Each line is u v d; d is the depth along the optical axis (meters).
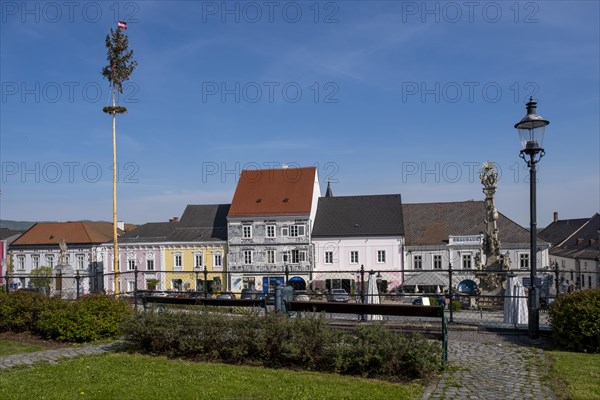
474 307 22.02
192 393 7.60
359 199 60.28
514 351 10.70
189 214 62.66
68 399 7.38
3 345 12.41
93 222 69.69
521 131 12.85
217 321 10.05
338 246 56.75
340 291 29.08
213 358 9.98
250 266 57.69
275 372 8.88
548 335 12.28
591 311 10.59
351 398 7.33
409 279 34.66
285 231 57.47
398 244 55.66
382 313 9.96
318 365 9.18
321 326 9.33
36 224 67.94
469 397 7.44
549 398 7.35
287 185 59.91
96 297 13.29
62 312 12.73
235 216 58.12
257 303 12.20
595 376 8.41
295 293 15.90
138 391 7.73
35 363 10.11
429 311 9.55
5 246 66.94
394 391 7.72
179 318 10.47
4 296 14.45
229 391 7.69
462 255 54.72
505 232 54.78
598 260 55.47
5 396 7.52
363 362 8.64
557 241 77.50
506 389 7.82
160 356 10.42
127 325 10.91
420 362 8.41
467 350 10.81
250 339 9.66
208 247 59.09
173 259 59.72
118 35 32.69
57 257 65.06
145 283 56.81
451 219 58.41
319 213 59.66
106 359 10.13
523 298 14.22
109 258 61.78
